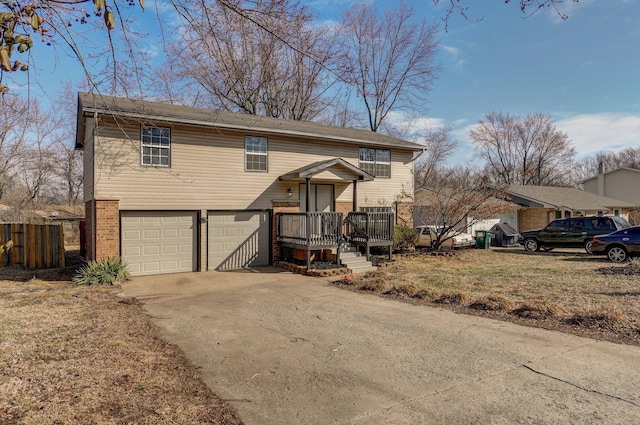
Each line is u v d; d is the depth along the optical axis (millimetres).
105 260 11445
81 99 11484
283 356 5328
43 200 30891
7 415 3412
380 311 7883
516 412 3691
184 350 5578
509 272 12539
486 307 7836
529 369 4742
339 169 14719
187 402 3896
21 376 4277
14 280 11422
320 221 13461
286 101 22328
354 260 13961
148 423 3416
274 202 14797
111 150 11953
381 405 3879
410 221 18359
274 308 8258
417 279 11445
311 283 11289
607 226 17328
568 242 18125
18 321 6691
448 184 24719
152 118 11688
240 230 14266
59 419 3385
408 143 18078
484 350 5453
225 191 13883
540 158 44750
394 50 18016
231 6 5266
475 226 23703
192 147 13289
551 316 7062
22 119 19641
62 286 10555
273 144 14859
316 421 3572
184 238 13281
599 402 3859
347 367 4902
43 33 3281
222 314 7754
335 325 6875
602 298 8312
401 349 5551
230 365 4996
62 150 27500
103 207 11758
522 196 26031
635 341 5703
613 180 39500
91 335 6023
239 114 16609
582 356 5152
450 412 3715
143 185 12445
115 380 4324
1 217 24203
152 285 10984
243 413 3711
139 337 6094
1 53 2340
